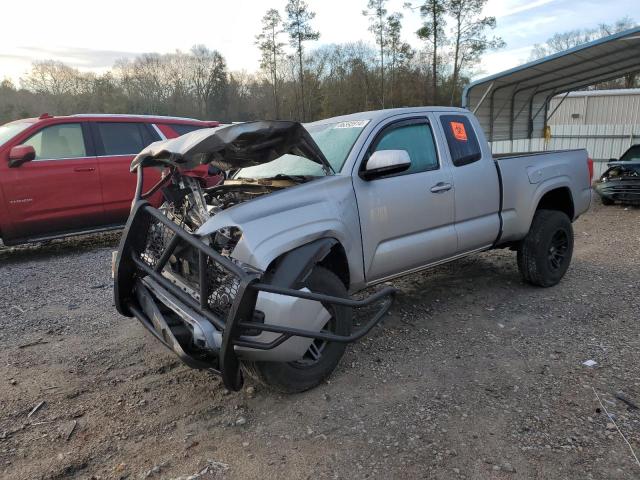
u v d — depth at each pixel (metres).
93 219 7.34
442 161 4.33
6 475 2.56
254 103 53.34
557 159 5.46
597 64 14.16
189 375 3.61
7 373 3.64
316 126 4.45
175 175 3.73
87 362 3.82
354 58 45.34
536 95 17.98
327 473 2.56
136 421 3.04
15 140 6.77
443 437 2.83
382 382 3.47
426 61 38.75
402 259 4.02
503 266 6.26
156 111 52.03
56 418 3.07
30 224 6.83
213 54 53.75
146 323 3.32
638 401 3.12
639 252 6.97
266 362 3.08
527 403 3.14
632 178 11.30
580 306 4.82
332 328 3.39
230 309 2.76
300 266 3.08
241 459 2.68
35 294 5.48
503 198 4.82
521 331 4.28
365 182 3.74
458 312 4.75
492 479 2.47
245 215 3.06
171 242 3.12
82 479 2.54
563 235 5.40
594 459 2.59
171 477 2.54
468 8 34.69
